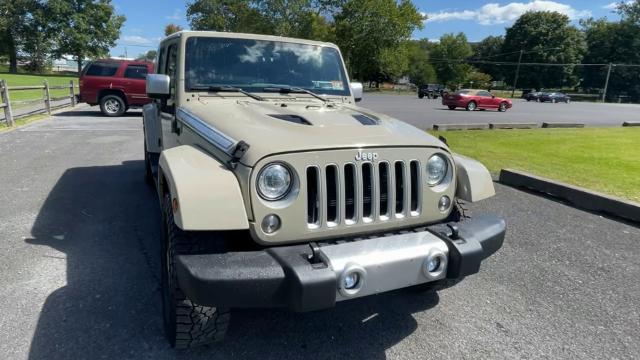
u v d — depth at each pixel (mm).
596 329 3152
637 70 71688
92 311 3090
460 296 3555
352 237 2617
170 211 2605
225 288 2162
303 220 2426
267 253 2344
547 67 80875
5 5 62062
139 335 2838
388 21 53281
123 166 7691
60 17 65125
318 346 2836
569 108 37219
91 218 5008
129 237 4473
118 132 11656
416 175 2752
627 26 76062
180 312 2451
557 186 6367
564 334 3078
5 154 8398
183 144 3451
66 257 3953
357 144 2525
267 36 4102
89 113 16141
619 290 3732
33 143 9648
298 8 51469
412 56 80500
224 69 3840
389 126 3018
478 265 2643
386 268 2398
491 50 101625
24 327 2869
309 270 2215
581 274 4008
